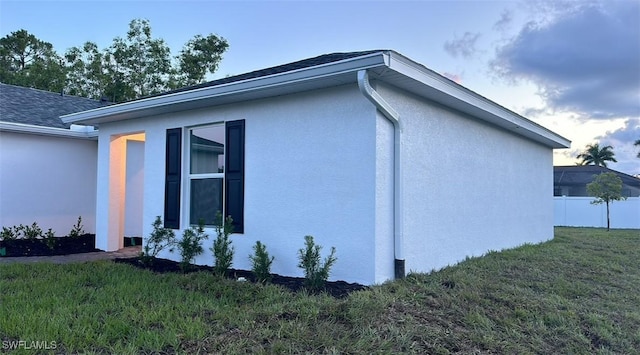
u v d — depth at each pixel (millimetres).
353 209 5109
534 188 10297
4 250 7695
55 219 9594
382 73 4707
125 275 5492
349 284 5031
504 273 6066
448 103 6332
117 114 7324
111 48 26156
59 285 4840
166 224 7051
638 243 10250
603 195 16266
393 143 5293
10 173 8930
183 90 7234
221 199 6523
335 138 5285
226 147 6375
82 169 10109
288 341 3244
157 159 7309
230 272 5910
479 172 7602
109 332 3334
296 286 5027
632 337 4086
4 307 3914
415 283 5027
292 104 5703
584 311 4633
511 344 3607
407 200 5523
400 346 3275
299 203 5582
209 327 3500
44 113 10602
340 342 3246
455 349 3389
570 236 12039
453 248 6652
